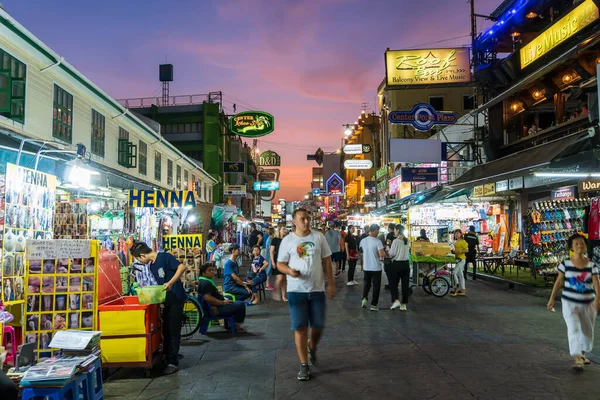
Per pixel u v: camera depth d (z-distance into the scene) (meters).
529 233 13.62
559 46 15.20
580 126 14.24
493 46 21.39
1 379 2.64
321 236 6.03
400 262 10.39
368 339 7.56
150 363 5.80
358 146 42.75
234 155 50.84
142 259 6.33
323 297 5.87
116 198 14.26
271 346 7.29
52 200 6.71
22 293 5.58
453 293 12.73
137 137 18.77
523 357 6.38
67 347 4.43
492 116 19.94
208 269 8.37
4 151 7.77
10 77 9.67
